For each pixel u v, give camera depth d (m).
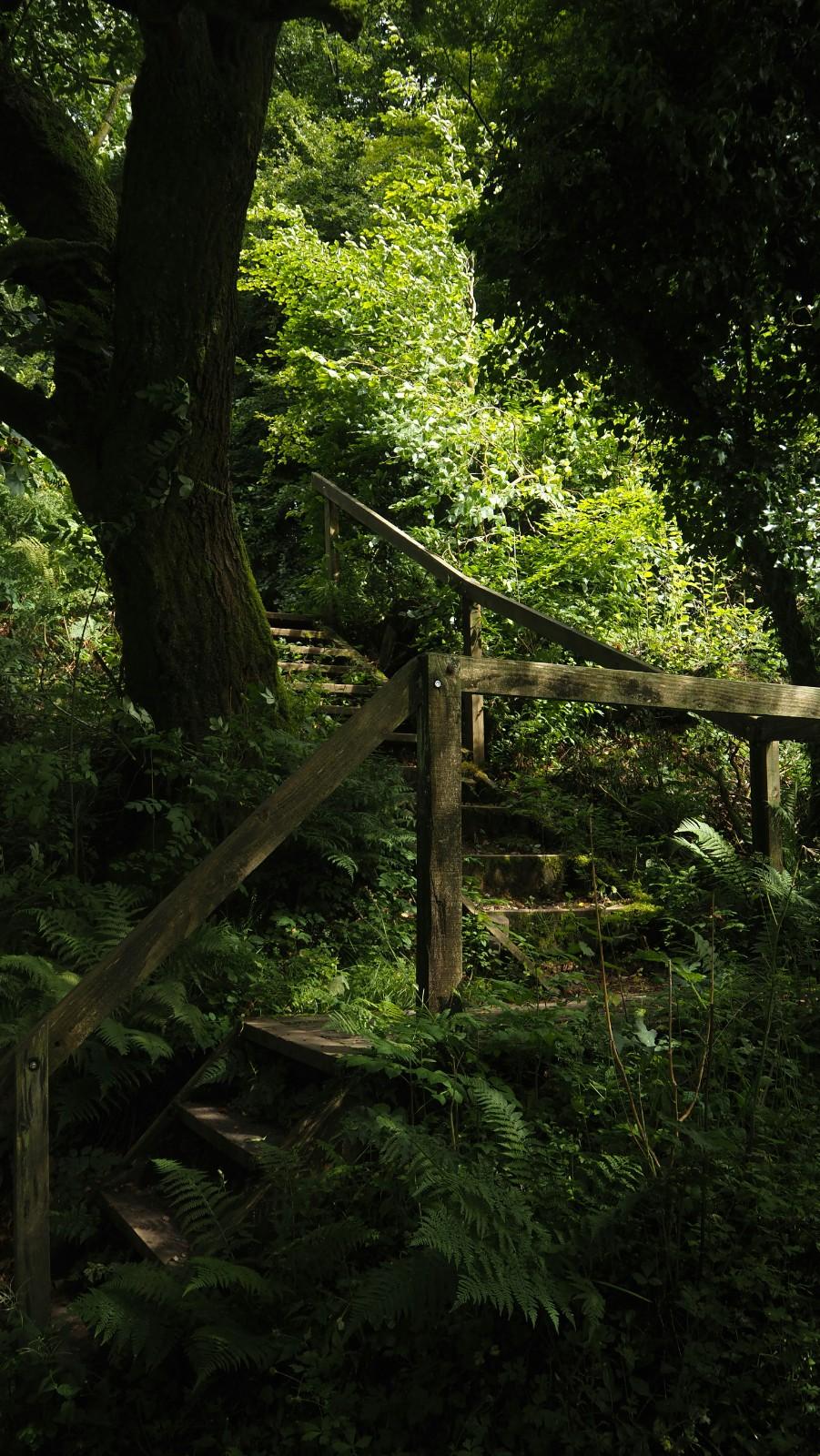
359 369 9.24
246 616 5.57
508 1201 2.38
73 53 7.19
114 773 5.23
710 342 5.72
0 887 4.34
